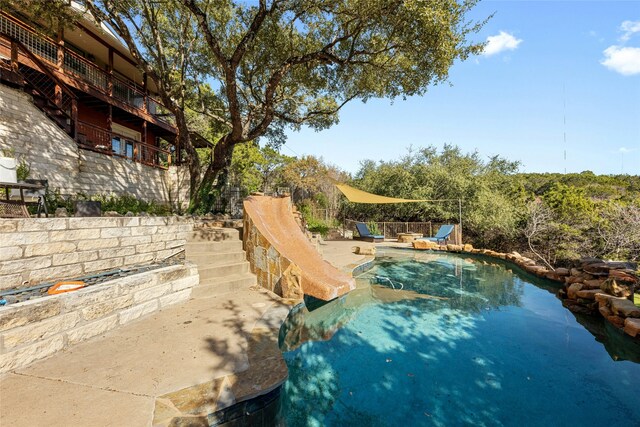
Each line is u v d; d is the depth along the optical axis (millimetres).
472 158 23688
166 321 4148
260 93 13852
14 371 2768
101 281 4449
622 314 4723
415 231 20266
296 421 2920
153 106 18594
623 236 10047
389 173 23906
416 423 2916
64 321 3230
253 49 10969
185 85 12977
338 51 10953
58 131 9523
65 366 2904
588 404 3256
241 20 11500
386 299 7098
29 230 4008
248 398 2553
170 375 2799
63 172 9664
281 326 4336
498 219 15188
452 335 5070
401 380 3701
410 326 5461
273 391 2834
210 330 3873
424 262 11852
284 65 9953
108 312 3744
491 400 3316
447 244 15656
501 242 15383
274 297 5438
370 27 8656
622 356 4355
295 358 4215
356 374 3836
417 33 7816
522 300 7074
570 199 12719
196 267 5414
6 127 8031
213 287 5492
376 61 10344
